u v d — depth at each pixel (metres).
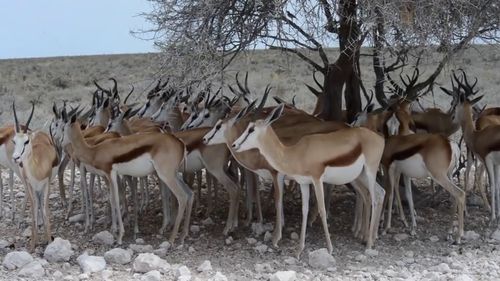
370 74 26.89
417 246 8.84
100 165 9.19
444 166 8.87
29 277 7.47
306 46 9.15
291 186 11.62
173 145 9.07
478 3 8.95
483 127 11.22
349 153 8.29
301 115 10.76
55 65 44.72
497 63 30.95
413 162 9.09
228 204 11.58
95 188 12.88
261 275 7.49
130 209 11.34
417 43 8.19
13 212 10.66
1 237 9.65
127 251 8.27
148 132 9.91
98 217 10.81
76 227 10.16
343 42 9.92
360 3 8.02
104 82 33.16
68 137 9.28
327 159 8.18
